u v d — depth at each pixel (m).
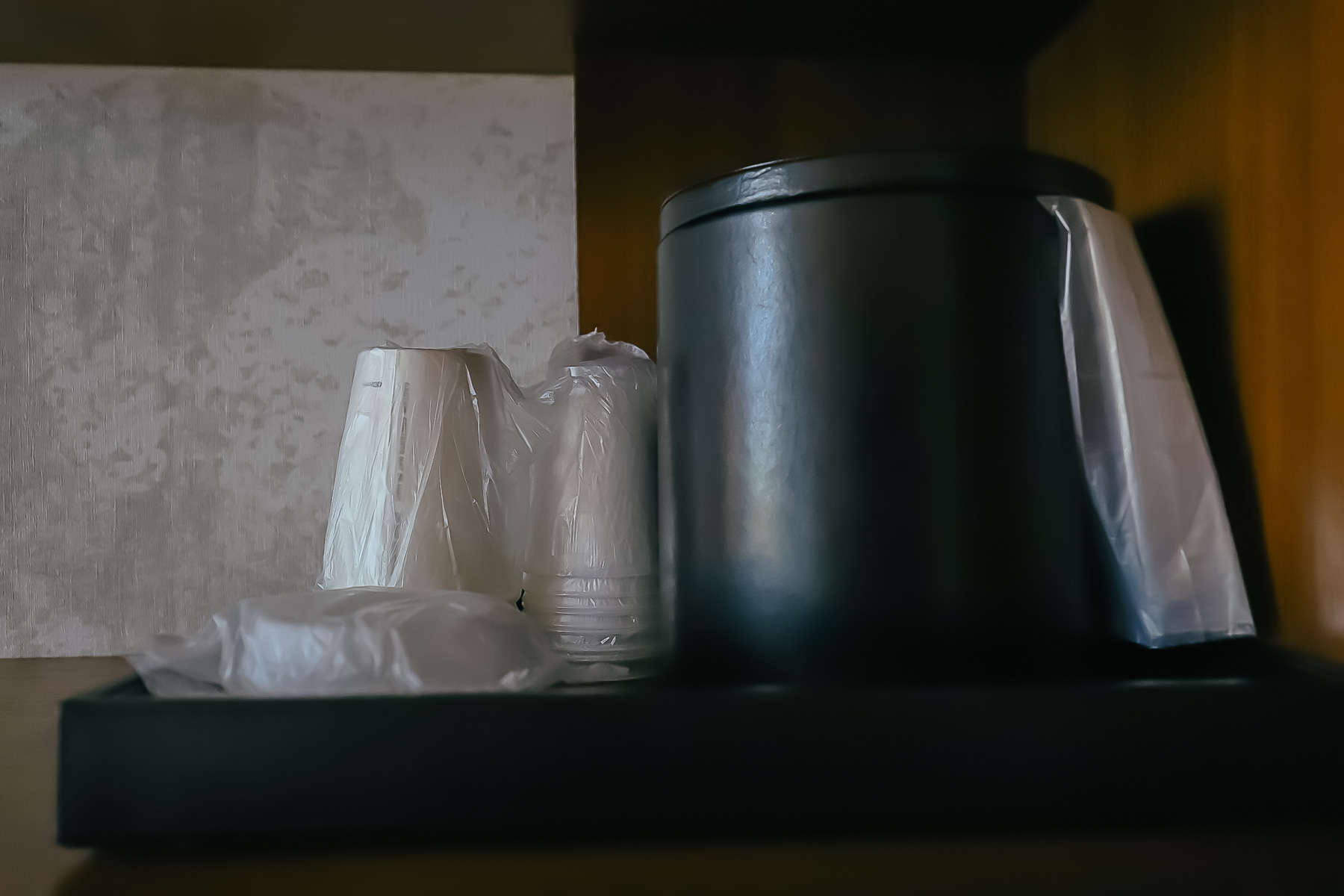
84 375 0.72
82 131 0.73
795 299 0.37
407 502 0.48
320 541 0.73
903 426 0.36
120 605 0.72
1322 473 0.38
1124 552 0.39
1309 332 0.39
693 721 0.31
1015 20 0.63
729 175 0.39
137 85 0.73
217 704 0.30
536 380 0.75
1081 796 0.32
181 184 0.73
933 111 0.71
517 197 0.75
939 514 0.36
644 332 0.71
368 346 0.74
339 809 0.30
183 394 0.73
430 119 0.75
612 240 0.71
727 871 0.28
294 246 0.74
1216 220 0.45
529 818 0.31
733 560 0.38
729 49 0.70
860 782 0.31
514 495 0.51
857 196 0.37
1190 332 0.47
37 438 0.72
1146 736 0.32
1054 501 0.38
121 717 0.30
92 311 0.72
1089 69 0.60
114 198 0.73
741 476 0.38
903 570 0.36
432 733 0.31
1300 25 0.39
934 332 0.36
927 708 0.31
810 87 0.71
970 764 0.31
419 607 0.36
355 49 0.70
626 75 0.71
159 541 0.72
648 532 0.47
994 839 0.31
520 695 0.31
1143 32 0.52
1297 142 0.39
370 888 0.27
